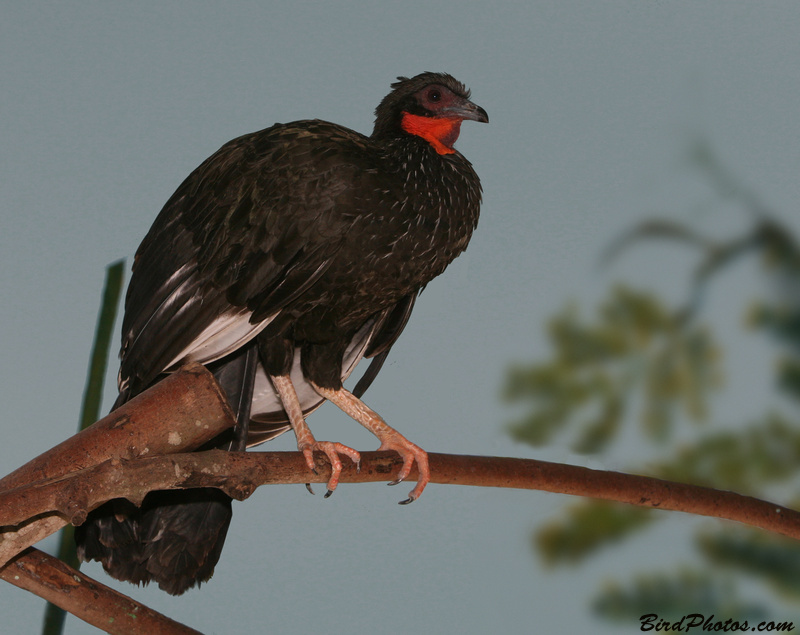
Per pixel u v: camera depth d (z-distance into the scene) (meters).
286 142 5.71
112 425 4.06
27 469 3.92
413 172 5.76
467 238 6.09
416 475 5.21
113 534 5.15
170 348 5.46
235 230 5.52
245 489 4.19
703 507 5.06
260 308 5.52
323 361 6.16
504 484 5.03
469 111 6.09
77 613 4.15
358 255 5.65
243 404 5.99
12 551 3.91
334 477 5.04
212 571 5.39
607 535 6.18
